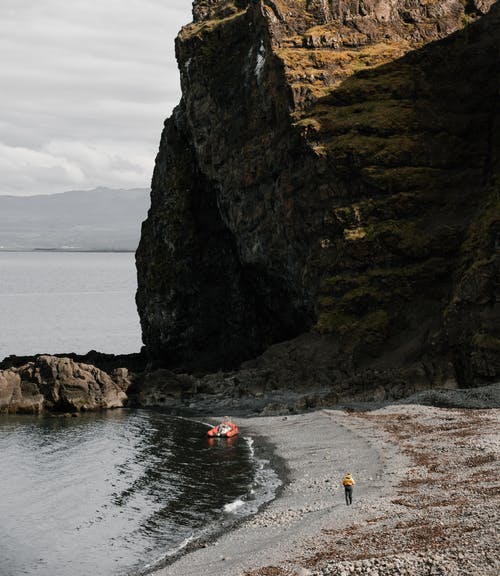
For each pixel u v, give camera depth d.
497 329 80.88
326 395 83.75
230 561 39.88
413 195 100.75
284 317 116.25
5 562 44.75
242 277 123.31
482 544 34.06
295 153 105.69
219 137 119.62
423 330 91.31
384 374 84.62
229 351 123.50
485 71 108.19
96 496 56.75
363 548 37.09
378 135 104.12
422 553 34.09
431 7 116.56
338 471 56.69
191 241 125.19
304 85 108.00
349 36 114.06
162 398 95.69
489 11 114.88
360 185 101.62
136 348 168.88
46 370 92.94
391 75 109.94
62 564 44.22
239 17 124.12
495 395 73.69
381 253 98.12
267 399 90.62
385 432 66.00
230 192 117.69
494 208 92.12
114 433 78.69
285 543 40.53
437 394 76.94
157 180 137.12
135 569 42.69
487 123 105.94
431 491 46.25
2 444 74.06
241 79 118.25
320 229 103.00
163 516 51.53
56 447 72.75
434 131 105.25
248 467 62.91
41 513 53.31
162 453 69.38
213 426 81.25
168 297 124.94
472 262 90.12
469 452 54.91
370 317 95.44
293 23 115.12
